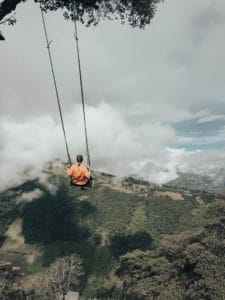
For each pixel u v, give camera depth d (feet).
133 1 41.39
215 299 197.77
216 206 268.41
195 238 259.80
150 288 240.94
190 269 239.91
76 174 42.06
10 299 443.73
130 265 274.77
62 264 453.99
